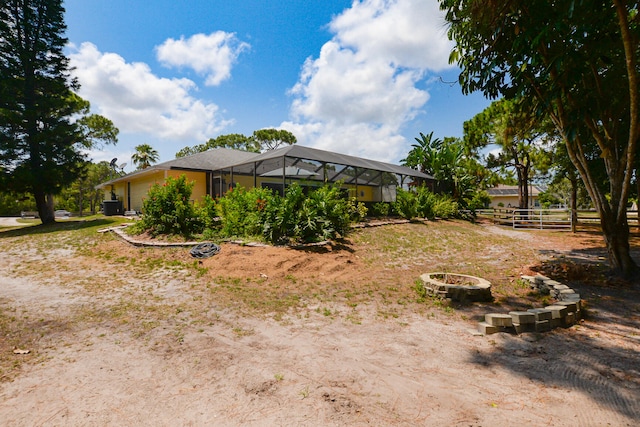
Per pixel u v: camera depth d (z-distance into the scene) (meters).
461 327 4.70
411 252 10.97
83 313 5.22
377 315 5.24
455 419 2.56
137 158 43.81
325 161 15.29
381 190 20.61
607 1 5.03
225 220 11.35
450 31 6.99
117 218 17.78
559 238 15.52
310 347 4.00
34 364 3.54
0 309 5.39
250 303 5.79
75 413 2.68
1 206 44.28
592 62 6.28
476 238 14.70
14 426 2.52
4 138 16.70
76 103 19.83
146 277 7.54
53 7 18.33
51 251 10.30
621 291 6.43
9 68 17.41
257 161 15.18
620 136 8.16
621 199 7.21
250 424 2.51
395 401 2.82
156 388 3.06
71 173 18.92
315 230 10.35
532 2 5.62
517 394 2.92
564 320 4.65
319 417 2.59
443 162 26.61
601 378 3.16
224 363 3.56
